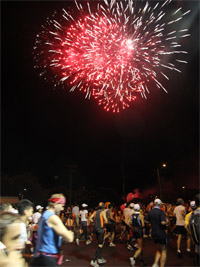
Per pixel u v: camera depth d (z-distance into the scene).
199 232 5.71
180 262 7.21
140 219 7.32
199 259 5.98
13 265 2.27
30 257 3.75
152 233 6.54
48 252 3.47
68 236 3.52
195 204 5.98
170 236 12.91
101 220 7.57
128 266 7.11
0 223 2.41
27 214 4.46
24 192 37.44
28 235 6.41
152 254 8.49
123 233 11.50
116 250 9.59
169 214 13.53
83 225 11.96
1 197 26.66
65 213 21.34
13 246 2.37
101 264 7.41
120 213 15.20
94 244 11.36
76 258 8.37
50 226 3.54
